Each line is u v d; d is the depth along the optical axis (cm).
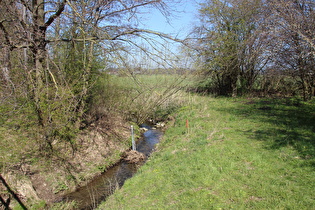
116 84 1286
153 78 1372
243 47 1534
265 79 1752
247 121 987
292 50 1047
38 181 657
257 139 729
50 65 795
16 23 692
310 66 1050
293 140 665
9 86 645
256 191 442
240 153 629
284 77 1481
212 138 796
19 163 674
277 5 1046
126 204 498
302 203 390
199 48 939
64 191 669
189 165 603
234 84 1867
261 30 1158
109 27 863
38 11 807
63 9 789
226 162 582
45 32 834
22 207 564
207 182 498
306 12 1006
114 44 809
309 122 862
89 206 588
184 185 507
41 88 741
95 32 799
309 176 468
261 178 485
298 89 1505
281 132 768
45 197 626
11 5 713
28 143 748
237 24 1678
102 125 1107
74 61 898
